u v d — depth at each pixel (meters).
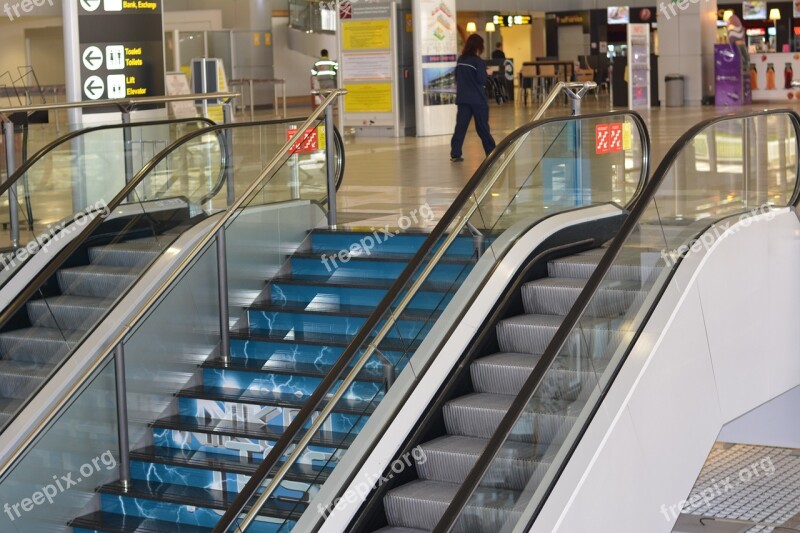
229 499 6.03
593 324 5.45
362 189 10.53
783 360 7.39
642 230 5.88
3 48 22.05
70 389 6.01
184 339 6.84
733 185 7.09
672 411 5.96
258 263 7.47
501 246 6.67
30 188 7.73
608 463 5.32
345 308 7.21
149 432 6.57
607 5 33.28
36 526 5.89
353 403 5.66
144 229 7.46
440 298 6.21
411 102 17.91
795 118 7.83
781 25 32.56
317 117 7.75
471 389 6.20
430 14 17.25
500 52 29.02
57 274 7.06
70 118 9.12
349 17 17.69
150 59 9.73
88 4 9.15
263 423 6.54
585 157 7.56
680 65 23.72
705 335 6.33
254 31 26.08
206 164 8.00
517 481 4.90
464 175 11.48
